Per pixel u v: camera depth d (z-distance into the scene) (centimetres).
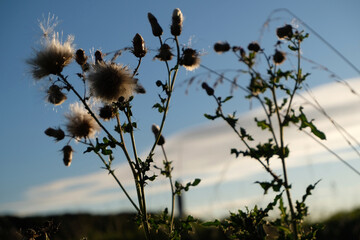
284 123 27
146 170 26
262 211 26
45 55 26
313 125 26
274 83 27
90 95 26
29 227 27
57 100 26
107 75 26
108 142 26
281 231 26
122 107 26
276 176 26
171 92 27
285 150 26
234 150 27
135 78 27
